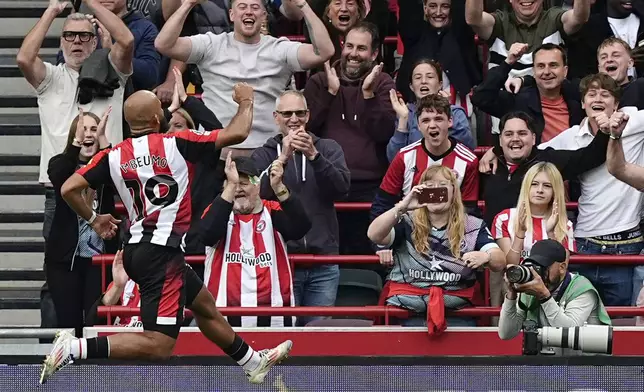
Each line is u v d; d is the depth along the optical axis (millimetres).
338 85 31406
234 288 27203
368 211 30891
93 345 21594
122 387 22375
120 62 30672
